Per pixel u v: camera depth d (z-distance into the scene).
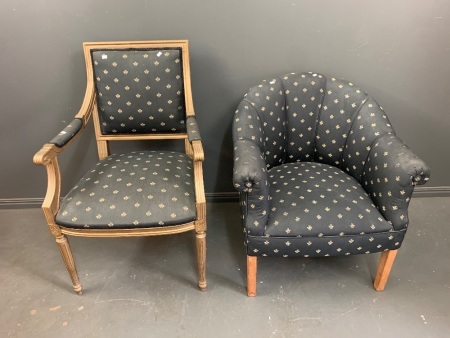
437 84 1.53
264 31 1.40
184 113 1.39
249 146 1.14
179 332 1.16
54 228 1.10
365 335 1.15
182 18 1.36
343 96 1.34
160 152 1.39
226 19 1.37
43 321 1.20
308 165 1.40
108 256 1.48
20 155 1.64
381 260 1.24
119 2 1.32
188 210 1.09
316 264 1.43
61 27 1.36
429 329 1.16
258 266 1.42
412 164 1.03
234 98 1.55
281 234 1.08
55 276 1.38
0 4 1.30
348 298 1.28
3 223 1.68
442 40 1.43
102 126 1.39
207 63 1.46
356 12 1.37
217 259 1.47
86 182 1.17
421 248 1.50
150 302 1.27
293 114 1.39
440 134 1.67
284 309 1.24
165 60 1.29
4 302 1.27
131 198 1.10
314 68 1.49
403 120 1.63
